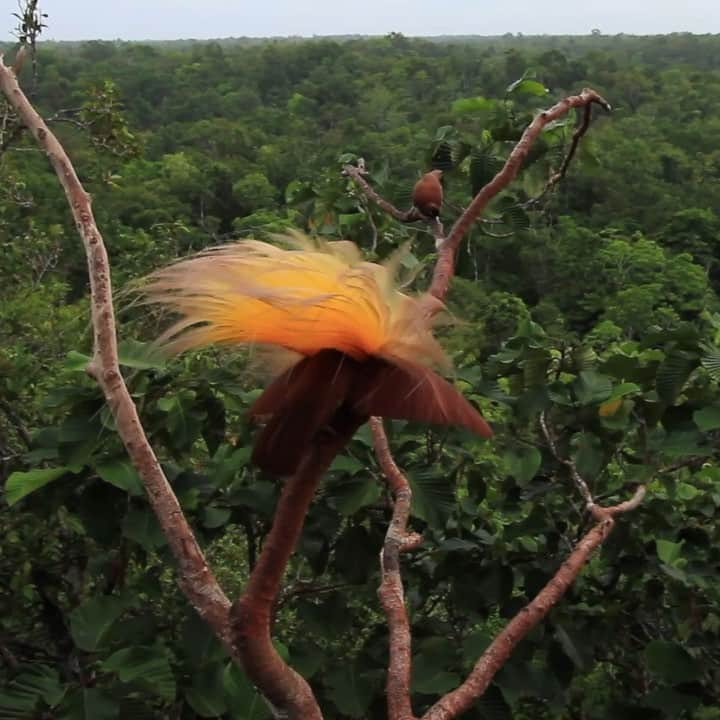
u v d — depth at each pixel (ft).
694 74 246.88
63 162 5.00
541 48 444.55
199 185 122.72
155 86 227.40
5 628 11.63
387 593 5.20
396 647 4.98
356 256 3.99
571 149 11.05
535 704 12.42
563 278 112.47
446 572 10.71
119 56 275.18
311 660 9.60
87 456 9.18
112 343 4.68
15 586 11.50
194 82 235.61
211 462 10.28
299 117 203.00
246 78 243.81
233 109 211.61
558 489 10.82
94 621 9.09
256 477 10.80
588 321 110.42
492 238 13.51
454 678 9.32
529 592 10.72
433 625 10.97
